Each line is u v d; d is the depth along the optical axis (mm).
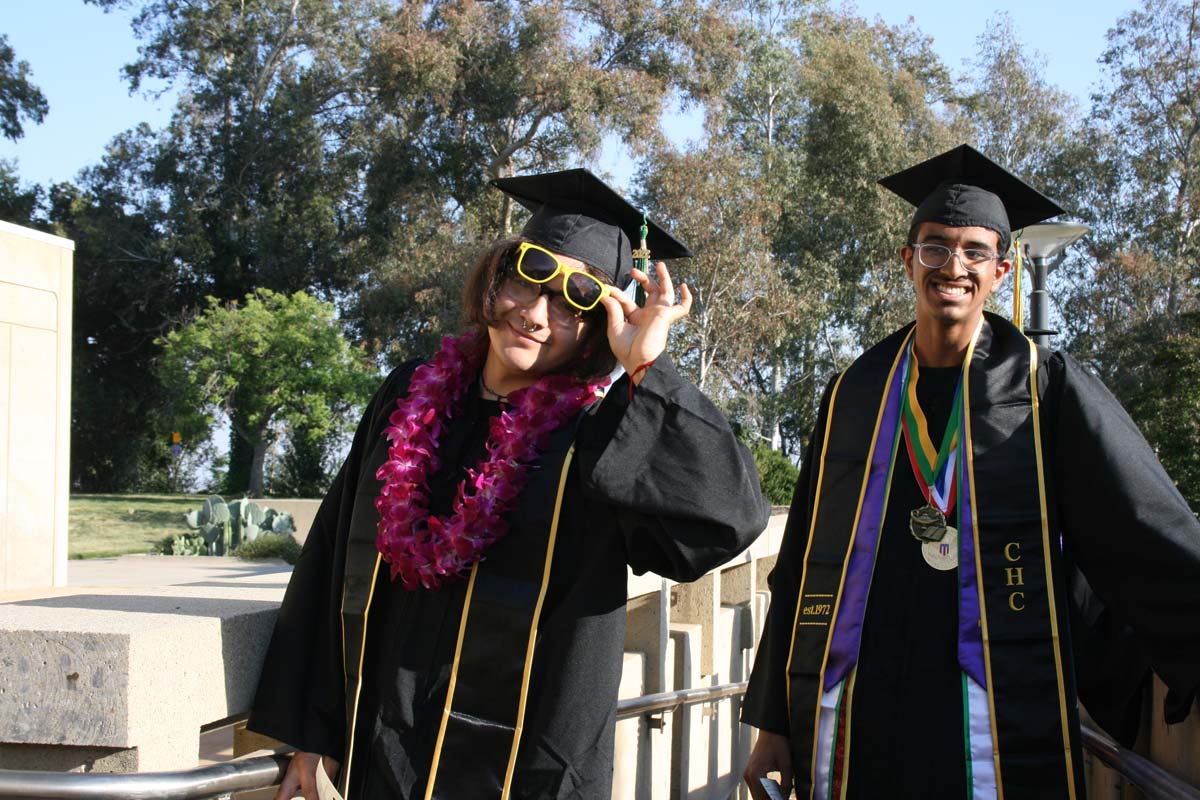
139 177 37875
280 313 26469
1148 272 35156
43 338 6055
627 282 2578
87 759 2176
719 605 7395
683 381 2322
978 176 3016
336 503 2598
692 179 27188
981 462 2754
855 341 34156
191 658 2268
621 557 2342
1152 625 2566
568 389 2398
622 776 4988
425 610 2303
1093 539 2645
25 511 5922
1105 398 2744
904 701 2705
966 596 2697
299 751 2389
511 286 2422
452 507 2400
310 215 35719
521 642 2225
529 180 2537
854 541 2852
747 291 28375
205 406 26781
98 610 2430
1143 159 37188
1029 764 2607
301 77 37969
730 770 7746
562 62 30141
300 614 2467
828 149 33219
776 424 33844
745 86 35688
